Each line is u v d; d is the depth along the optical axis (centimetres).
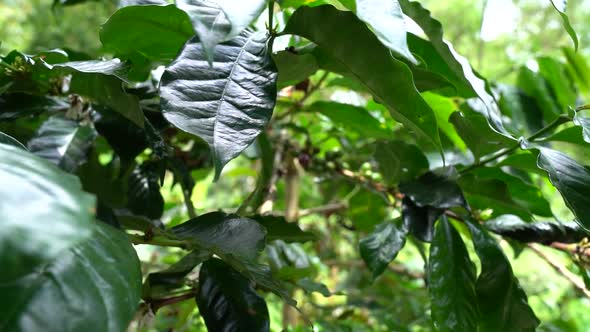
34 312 35
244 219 56
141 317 65
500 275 68
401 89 57
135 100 59
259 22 71
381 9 48
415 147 75
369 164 91
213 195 197
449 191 69
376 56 55
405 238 73
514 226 72
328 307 114
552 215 74
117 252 45
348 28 55
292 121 104
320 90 96
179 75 50
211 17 46
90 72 56
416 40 69
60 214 30
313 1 64
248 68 53
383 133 88
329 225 144
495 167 72
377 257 72
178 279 63
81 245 43
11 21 297
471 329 66
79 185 35
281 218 65
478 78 71
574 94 103
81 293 39
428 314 111
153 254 112
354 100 100
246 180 186
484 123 64
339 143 104
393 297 128
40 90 69
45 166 37
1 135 49
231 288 61
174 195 127
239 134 49
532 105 101
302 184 147
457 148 81
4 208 29
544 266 172
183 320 84
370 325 124
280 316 140
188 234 56
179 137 86
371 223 105
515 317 67
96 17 312
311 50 61
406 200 72
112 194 80
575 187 58
